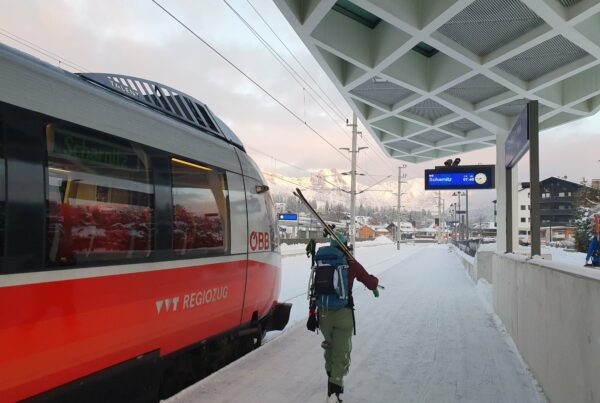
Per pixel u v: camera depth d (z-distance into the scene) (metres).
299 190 4.20
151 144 4.00
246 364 5.25
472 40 9.76
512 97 12.52
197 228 4.56
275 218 6.87
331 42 10.41
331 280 3.99
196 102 5.46
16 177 2.77
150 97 4.66
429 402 4.26
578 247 26.91
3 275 2.63
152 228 3.87
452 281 15.34
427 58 12.36
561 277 3.75
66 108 3.21
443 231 125.56
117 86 4.24
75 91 3.38
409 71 11.98
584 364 3.11
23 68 3.02
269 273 6.40
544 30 8.95
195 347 4.61
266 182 6.66
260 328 6.52
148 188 3.89
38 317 2.82
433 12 8.65
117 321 3.42
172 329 4.09
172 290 4.06
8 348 2.64
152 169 3.96
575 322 3.32
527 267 5.36
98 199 3.36
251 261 5.75
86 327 3.15
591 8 7.90
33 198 2.85
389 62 10.82
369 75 11.81
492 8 8.53
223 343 5.58
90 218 3.26
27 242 2.78
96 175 3.37
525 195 71.56
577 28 8.70
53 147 3.05
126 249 3.57
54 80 3.23
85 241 3.20
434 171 16.55
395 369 5.27
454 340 6.69
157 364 3.96
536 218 5.85
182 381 4.88
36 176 2.89
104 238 3.37
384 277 16.78
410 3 8.81
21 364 2.71
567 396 3.51
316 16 9.10
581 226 26.55
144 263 3.73
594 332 2.90
